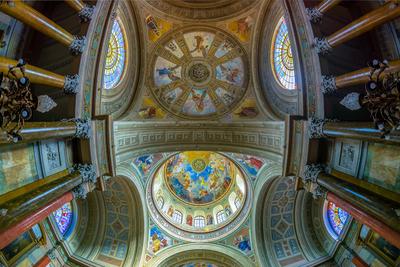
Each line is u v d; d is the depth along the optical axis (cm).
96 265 1605
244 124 1633
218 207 2252
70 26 1140
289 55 1461
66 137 1027
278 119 1460
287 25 1192
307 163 1122
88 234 1742
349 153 998
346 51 1139
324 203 1628
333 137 1038
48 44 1102
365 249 1303
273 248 1744
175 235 1945
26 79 638
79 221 1728
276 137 1378
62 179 988
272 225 1798
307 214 1728
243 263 1769
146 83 1741
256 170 1806
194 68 1845
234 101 1789
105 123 1156
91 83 1105
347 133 898
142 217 1805
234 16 1659
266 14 1582
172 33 1725
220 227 1992
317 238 1662
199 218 2228
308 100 1130
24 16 798
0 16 875
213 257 1884
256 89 1700
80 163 1105
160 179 2183
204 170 2380
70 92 1010
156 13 1634
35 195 840
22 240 1253
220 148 1694
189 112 1833
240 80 1783
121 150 1402
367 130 812
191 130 1720
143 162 1794
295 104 1312
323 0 1117
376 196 854
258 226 1800
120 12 1445
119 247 1761
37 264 1303
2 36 901
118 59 1554
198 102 1848
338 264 1468
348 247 1405
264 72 1656
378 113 665
